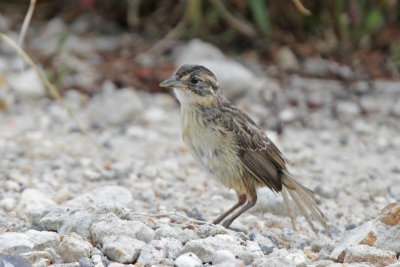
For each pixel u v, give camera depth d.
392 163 12.75
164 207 9.89
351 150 13.46
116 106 14.45
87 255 7.16
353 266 7.05
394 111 15.23
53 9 19.22
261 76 16.73
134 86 16.02
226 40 17.89
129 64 16.89
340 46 17.20
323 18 17.38
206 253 7.19
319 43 17.88
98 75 16.34
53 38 18.19
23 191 9.94
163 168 11.91
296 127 14.66
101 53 17.48
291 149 13.32
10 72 16.41
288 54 17.33
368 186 11.22
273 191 9.57
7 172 11.09
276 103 15.50
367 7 16.83
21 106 15.01
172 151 13.03
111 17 19.08
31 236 7.37
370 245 7.81
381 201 10.80
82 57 17.25
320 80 16.67
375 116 15.14
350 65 17.11
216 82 9.38
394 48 17.02
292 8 17.33
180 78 9.20
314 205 9.23
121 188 10.02
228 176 9.32
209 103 9.20
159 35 18.27
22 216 8.91
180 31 17.84
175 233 7.86
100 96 15.63
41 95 15.48
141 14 18.48
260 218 9.86
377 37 17.47
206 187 11.10
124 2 18.64
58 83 15.37
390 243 7.80
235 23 17.08
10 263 6.60
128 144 13.33
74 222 7.88
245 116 9.51
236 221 9.37
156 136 13.83
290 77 16.73
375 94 16.14
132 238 7.41
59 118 14.48
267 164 9.38
